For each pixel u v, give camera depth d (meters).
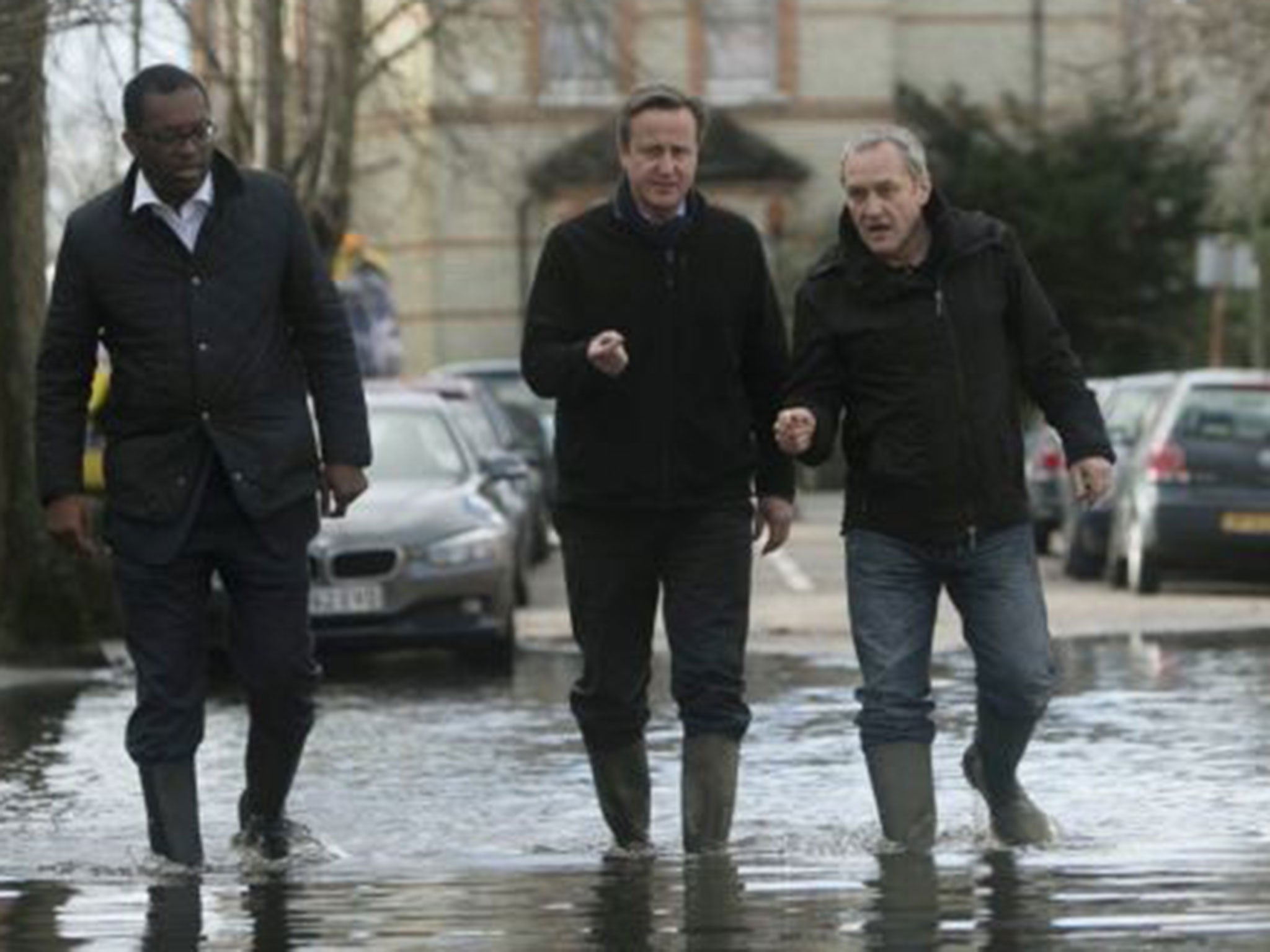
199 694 24.30
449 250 130.50
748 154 131.12
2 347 45.97
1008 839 24.97
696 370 24.55
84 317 23.97
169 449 23.83
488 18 78.12
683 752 24.94
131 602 24.09
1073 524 67.12
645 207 24.34
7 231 46.09
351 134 76.31
